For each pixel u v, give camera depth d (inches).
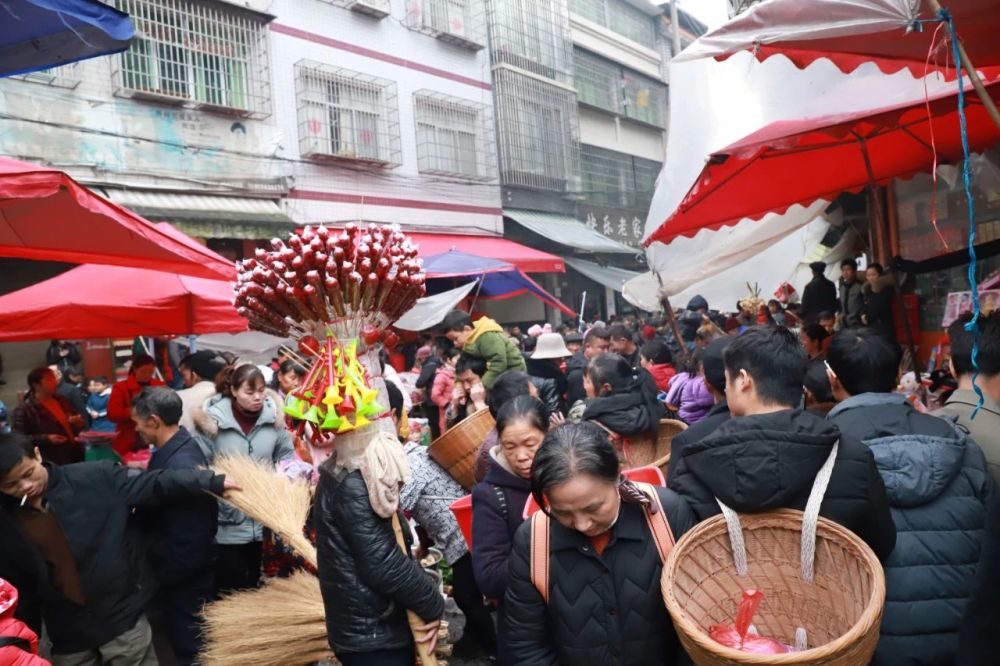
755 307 348.8
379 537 82.4
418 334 460.4
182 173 420.2
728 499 63.7
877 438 74.0
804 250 374.9
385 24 554.9
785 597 62.4
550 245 706.8
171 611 128.0
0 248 146.2
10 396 360.8
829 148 172.6
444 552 129.3
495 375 215.3
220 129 441.1
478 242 609.9
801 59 131.0
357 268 84.7
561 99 748.6
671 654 66.7
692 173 222.8
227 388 156.3
